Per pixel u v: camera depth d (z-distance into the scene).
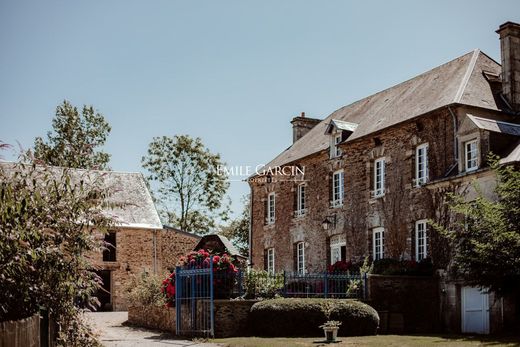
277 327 16.12
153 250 31.50
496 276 15.09
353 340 14.73
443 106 19.75
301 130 33.09
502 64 21.16
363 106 27.62
